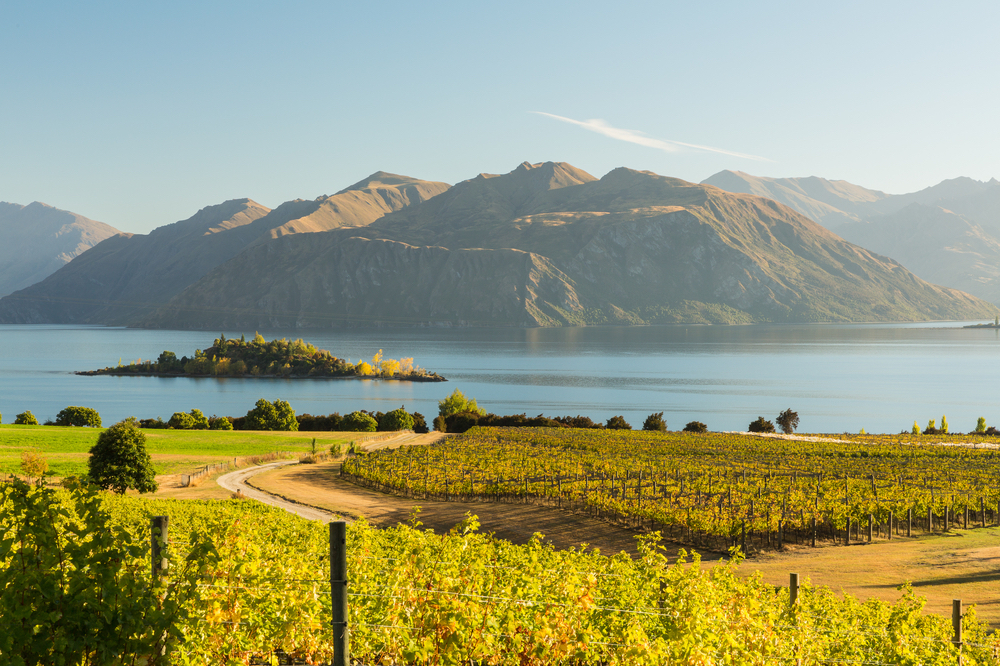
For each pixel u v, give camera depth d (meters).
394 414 113.75
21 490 6.06
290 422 109.81
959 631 13.82
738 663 10.66
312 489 53.22
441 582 9.86
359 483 55.81
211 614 8.40
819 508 38.03
